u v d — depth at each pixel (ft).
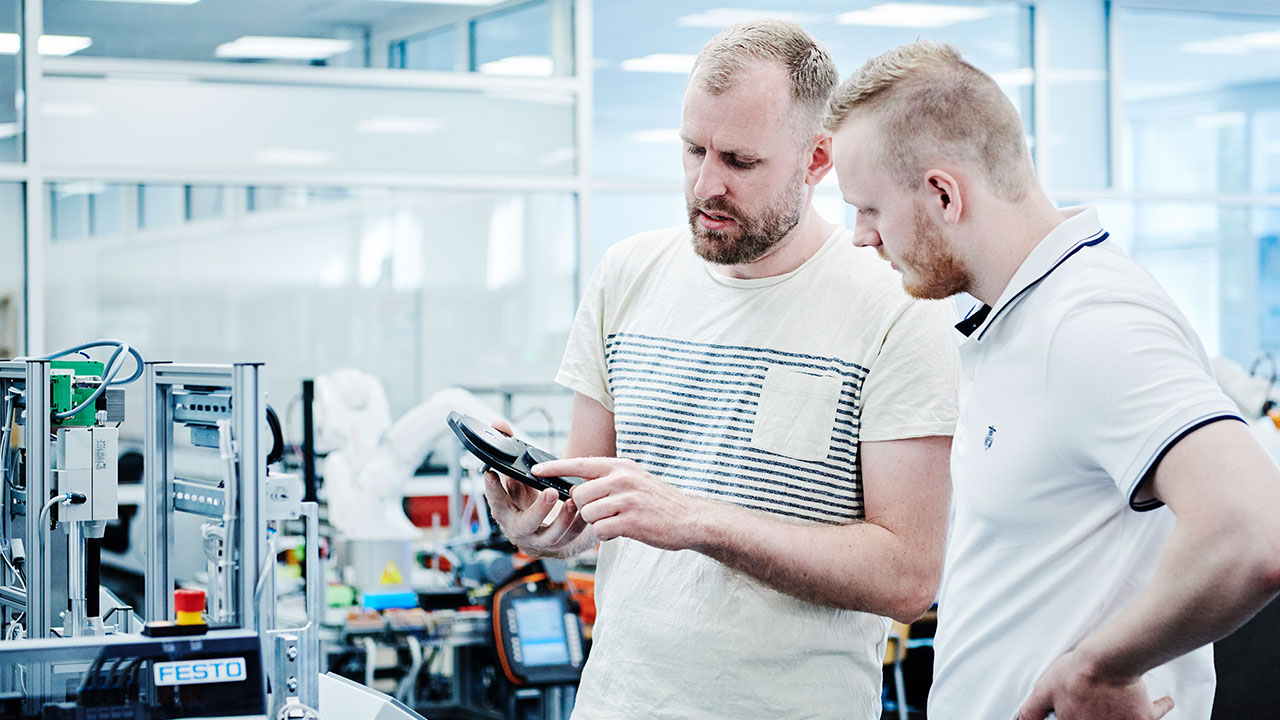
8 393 5.98
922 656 14.65
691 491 4.86
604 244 18.21
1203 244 20.67
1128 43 20.04
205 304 17.03
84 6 15.76
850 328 4.71
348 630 10.41
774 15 18.66
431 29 17.16
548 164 17.76
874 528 4.52
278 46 16.55
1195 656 3.93
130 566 15.85
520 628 9.87
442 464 17.49
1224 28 20.42
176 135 16.24
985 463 3.98
